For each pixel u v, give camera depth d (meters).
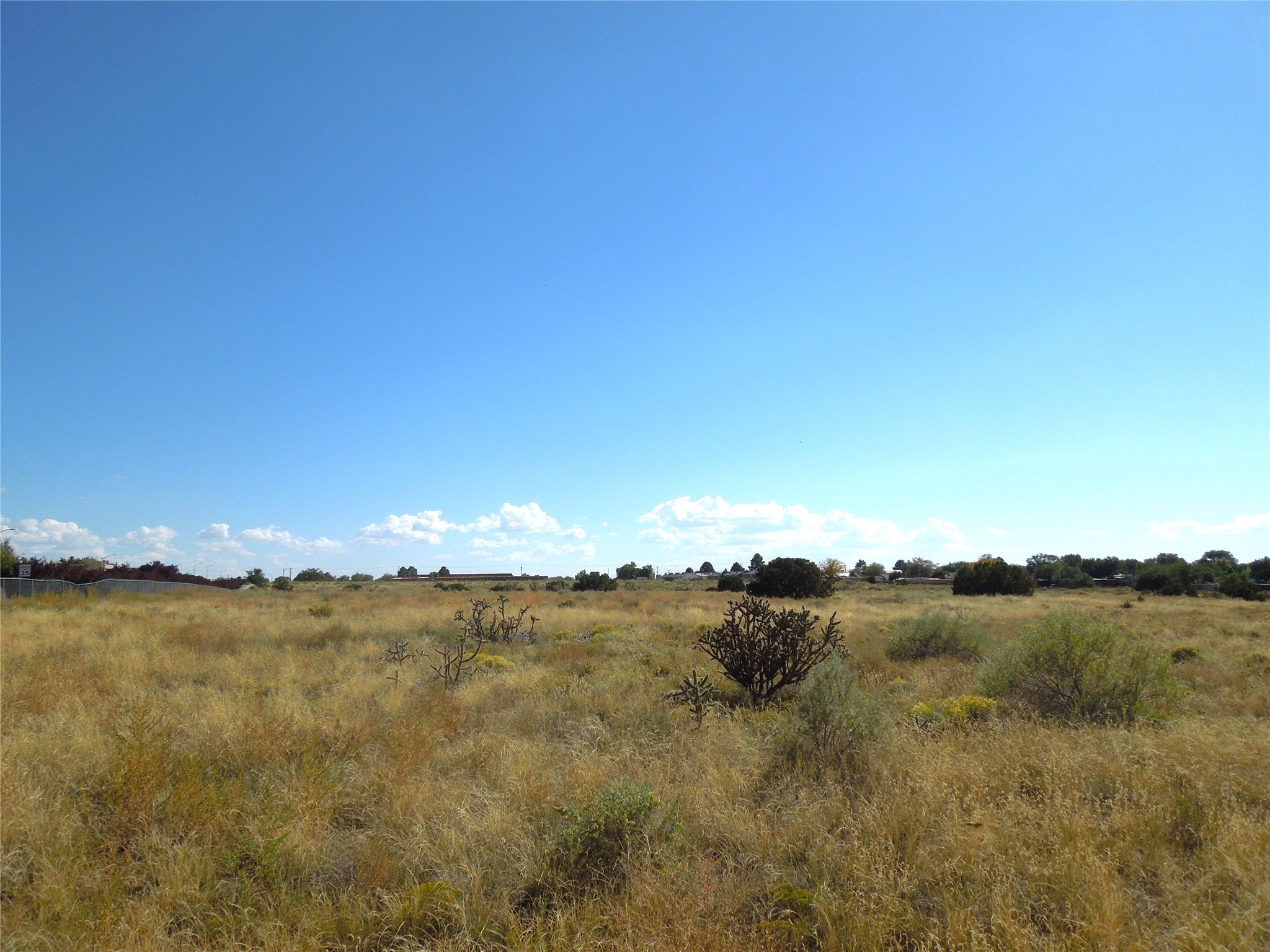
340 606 27.48
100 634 15.91
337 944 3.54
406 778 5.43
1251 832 4.24
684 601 34.28
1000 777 5.46
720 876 4.15
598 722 7.56
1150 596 47.53
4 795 4.55
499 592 44.31
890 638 15.30
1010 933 3.26
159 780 4.98
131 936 3.30
